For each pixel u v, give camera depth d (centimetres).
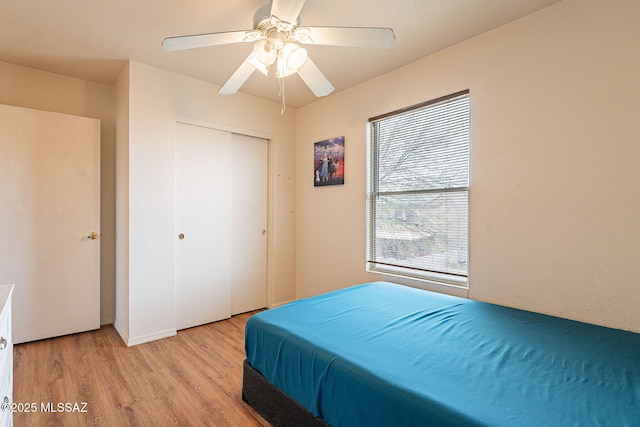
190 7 189
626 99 164
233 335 284
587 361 129
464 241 235
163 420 167
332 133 332
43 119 263
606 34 169
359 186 304
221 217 321
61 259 270
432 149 253
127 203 259
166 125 277
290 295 373
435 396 104
